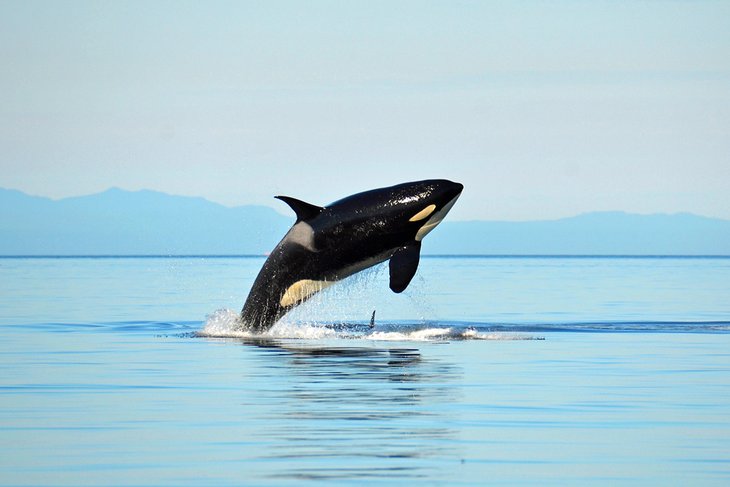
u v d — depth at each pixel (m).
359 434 57.31
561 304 175.25
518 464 50.78
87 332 117.94
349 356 93.06
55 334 115.38
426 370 83.25
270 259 110.44
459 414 63.34
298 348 99.88
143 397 69.69
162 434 57.31
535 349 99.81
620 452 53.44
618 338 112.12
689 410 65.31
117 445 54.66
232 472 48.97
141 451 53.28
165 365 86.50
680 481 47.72
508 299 190.62
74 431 58.22
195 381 77.00
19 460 51.47
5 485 46.91
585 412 64.38
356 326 123.50
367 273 111.50
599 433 58.03
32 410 64.88
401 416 62.47
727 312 155.88
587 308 164.50
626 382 77.12
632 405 66.94
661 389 73.75
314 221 107.50
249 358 91.56
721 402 68.31
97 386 74.69
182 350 98.12
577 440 56.19
